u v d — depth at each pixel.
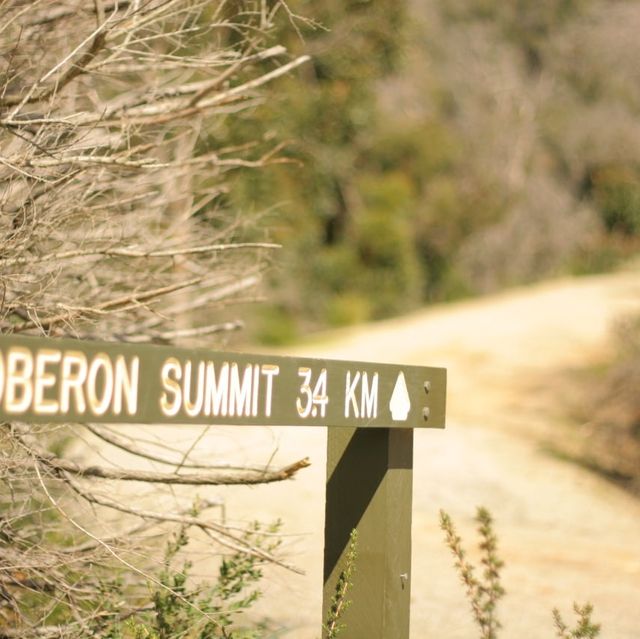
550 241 49.41
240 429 10.70
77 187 6.50
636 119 56.75
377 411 5.26
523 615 9.26
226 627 6.24
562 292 39.09
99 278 7.46
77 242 6.54
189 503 7.46
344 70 19.33
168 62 6.98
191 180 8.38
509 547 12.18
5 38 6.62
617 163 54.84
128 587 6.70
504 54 55.84
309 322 35.94
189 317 8.45
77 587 6.32
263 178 10.25
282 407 4.79
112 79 7.38
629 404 19.41
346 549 5.54
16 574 6.11
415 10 31.14
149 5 6.51
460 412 20.64
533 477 16.11
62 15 6.89
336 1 11.41
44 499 6.03
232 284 8.58
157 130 7.63
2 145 6.45
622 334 21.31
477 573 10.68
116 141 6.58
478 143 51.00
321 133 20.22
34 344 3.98
